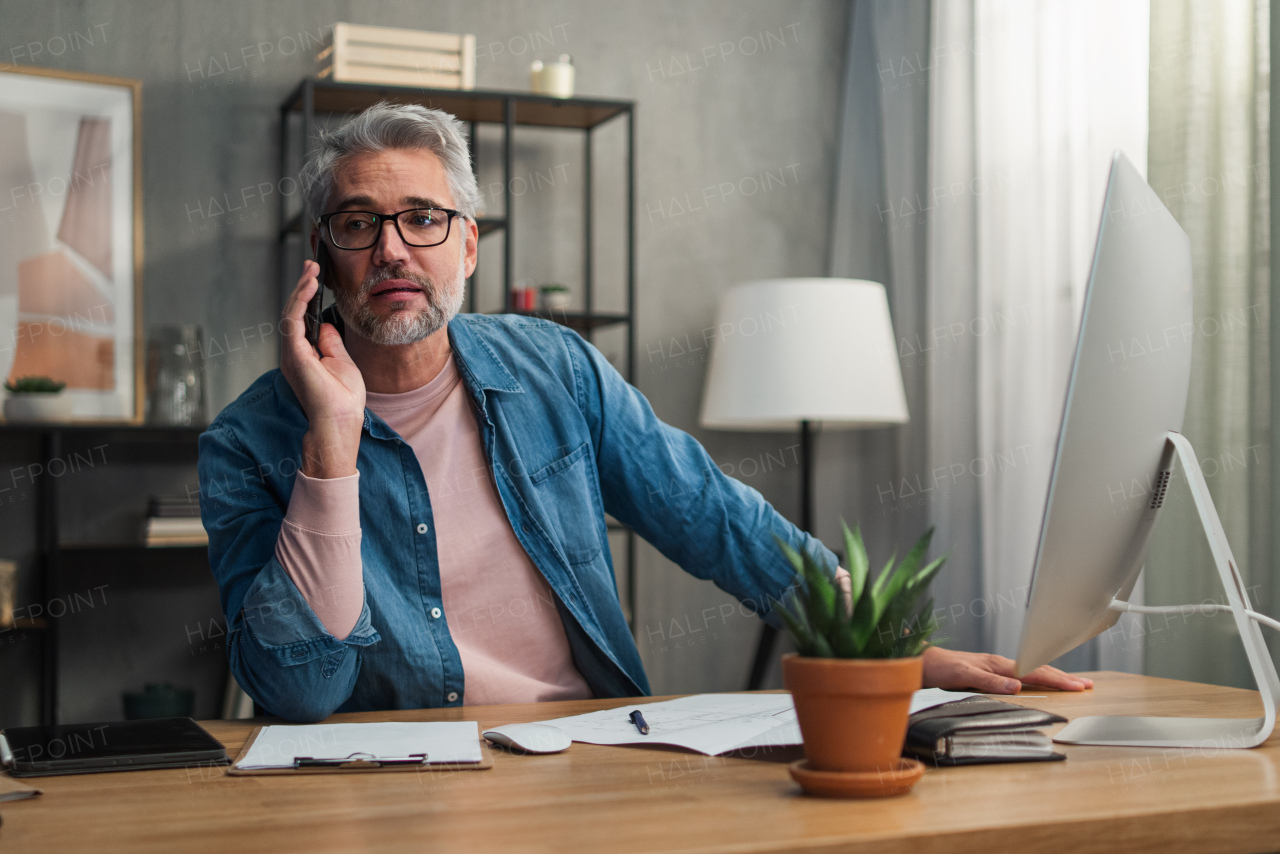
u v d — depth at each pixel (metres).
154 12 3.08
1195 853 0.74
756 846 0.65
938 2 3.22
